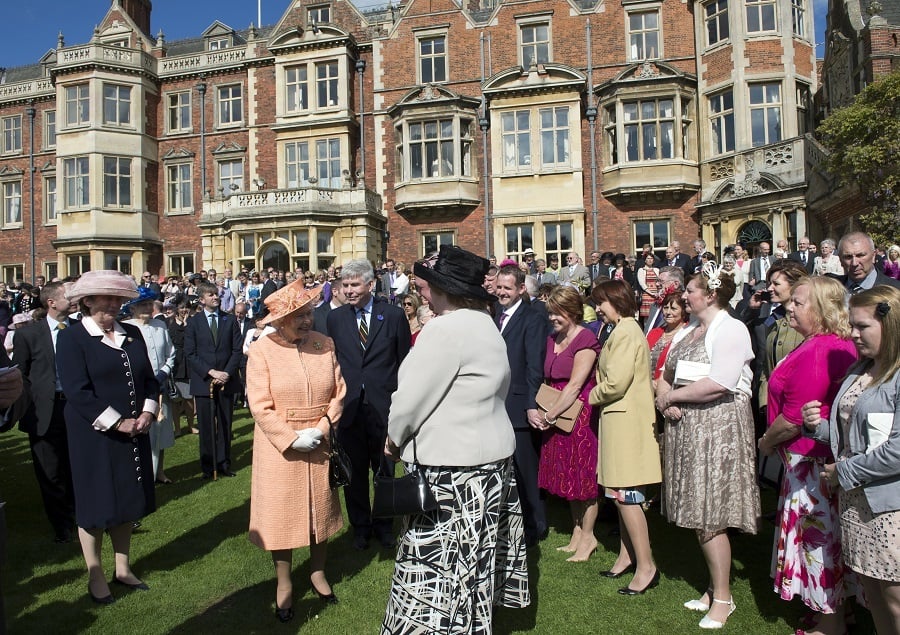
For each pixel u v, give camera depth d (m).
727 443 3.77
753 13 18.86
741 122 18.52
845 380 3.03
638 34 20.44
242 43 28.89
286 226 21.03
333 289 6.34
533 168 20.58
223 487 6.91
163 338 7.01
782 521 3.60
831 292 3.53
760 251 12.77
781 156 17.33
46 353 5.47
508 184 20.81
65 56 24.88
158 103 25.70
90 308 4.39
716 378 3.71
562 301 4.99
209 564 4.84
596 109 20.52
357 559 4.93
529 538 5.04
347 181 21.50
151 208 25.30
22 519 6.06
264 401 3.90
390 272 16.75
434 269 3.03
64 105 25.05
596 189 20.42
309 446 3.86
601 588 4.28
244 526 5.68
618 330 4.29
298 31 22.97
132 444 4.34
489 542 2.90
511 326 5.16
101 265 24.44
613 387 4.15
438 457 2.84
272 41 23.22
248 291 17.12
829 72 19.02
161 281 20.17
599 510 5.85
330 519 4.11
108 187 24.66
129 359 4.38
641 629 3.73
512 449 3.05
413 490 2.80
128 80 24.94
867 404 2.77
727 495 3.72
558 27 20.86
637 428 4.20
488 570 2.88
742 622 3.78
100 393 4.21
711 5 19.56
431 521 2.86
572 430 4.79
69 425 4.18
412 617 2.81
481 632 2.83
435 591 2.80
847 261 5.34
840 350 3.40
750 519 3.73
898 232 11.49
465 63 21.48
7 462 8.35
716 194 18.80
